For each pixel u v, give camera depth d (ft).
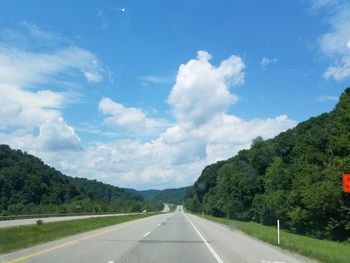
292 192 189.98
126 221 207.51
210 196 499.10
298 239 100.63
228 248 73.26
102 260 54.08
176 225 161.79
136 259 55.88
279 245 79.15
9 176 399.85
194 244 80.12
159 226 152.46
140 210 620.08
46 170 480.23
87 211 407.23
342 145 158.71
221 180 453.17
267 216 265.54
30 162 461.78
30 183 417.28
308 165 188.96
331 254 62.59
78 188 545.03
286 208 203.62
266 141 346.95
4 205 379.55
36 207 354.74
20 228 107.86
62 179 507.71
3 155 428.56
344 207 148.66
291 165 236.02
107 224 166.30
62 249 67.00
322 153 196.44
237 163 420.77
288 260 57.77
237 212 334.85
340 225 150.71
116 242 81.97
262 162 323.16
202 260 56.18
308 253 63.57
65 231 113.91
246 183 330.34
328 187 151.02
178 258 57.88
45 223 137.49
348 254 67.36
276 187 243.19
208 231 125.08
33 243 77.77
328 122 222.69
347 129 159.94
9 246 69.67
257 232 117.91
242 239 95.40
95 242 81.05
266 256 61.98
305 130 278.05
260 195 292.61
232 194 344.08
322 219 159.22
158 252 64.95
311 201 159.22
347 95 168.35
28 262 51.08
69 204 420.36
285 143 295.89
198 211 584.40
